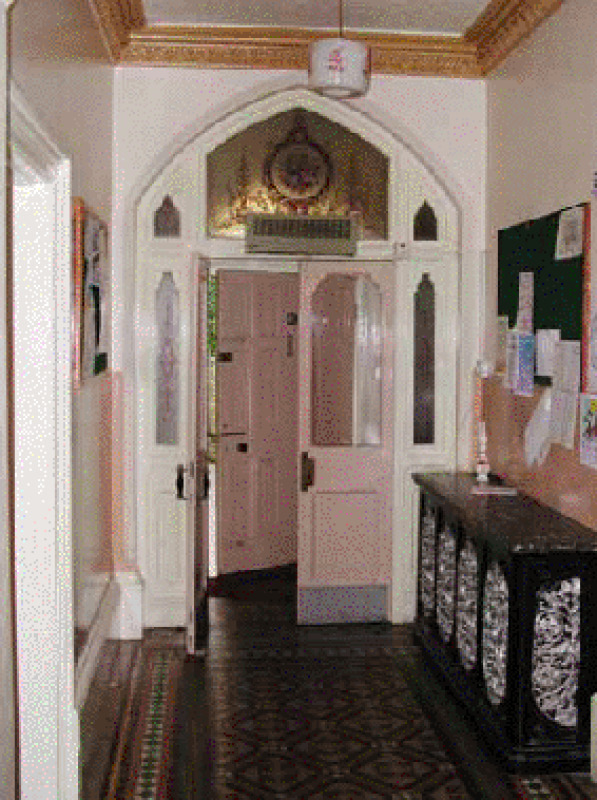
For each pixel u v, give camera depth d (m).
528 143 4.99
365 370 6.03
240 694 4.77
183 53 5.52
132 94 5.58
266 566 7.41
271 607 6.39
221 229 5.86
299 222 5.82
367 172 5.91
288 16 5.27
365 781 3.83
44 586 3.39
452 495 4.88
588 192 4.17
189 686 4.88
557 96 4.56
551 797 3.69
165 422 5.84
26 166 3.04
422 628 5.38
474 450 5.91
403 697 4.75
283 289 7.36
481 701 4.25
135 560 5.76
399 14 5.23
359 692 4.82
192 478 5.21
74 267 3.87
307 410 5.91
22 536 3.38
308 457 5.94
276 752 4.11
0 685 2.28
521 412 5.06
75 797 3.52
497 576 4.05
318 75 4.34
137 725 4.38
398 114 5.72
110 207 5.50
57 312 3.40
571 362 4.32
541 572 3.82
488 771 3.93
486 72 5.70
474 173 5.80
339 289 6.01
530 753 3.84
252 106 5.73
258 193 5.88
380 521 6.02
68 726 3.45
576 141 4.31
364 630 5.88
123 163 5.59
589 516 4.09
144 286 5.74
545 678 3.86
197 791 3.74
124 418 5.66
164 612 5.89
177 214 5.76
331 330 6.01
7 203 2.45
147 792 3.72
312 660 5.30
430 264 5.91
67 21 3.75
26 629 3.38
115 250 5.59
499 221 5.51
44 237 3.36
